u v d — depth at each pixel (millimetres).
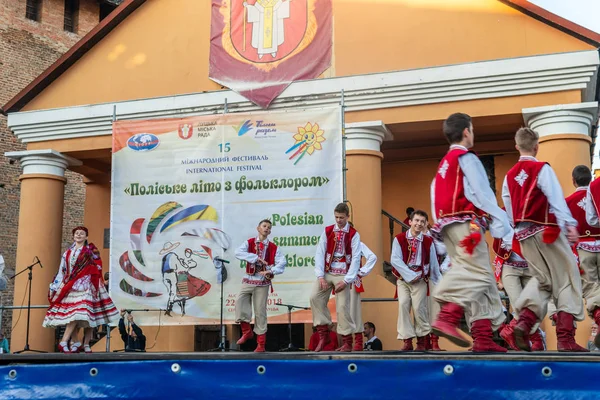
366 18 12203
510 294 6805
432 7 11930
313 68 12266
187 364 6164
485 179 5465
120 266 11430
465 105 11578
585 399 5098
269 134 11172
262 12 12703
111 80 13469
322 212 10836
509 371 5297
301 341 13766
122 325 11367
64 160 13812
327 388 5727
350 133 11898
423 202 14516
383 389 5586
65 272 9078
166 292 11211
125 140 11680
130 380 6285
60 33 22156
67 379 6480
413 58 11883
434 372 5473
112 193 11617
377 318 11484
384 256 14492
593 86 11664
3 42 20672
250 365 5973
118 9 13352
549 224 5770
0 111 13938
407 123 11859
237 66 12688
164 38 13297
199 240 11203
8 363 7109
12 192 20500
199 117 11445
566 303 5797
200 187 11312
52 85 13789
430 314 8609
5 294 19734
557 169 10891
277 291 10781
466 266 5445
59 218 13742
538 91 11219
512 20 11508
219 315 10984
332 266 8602
